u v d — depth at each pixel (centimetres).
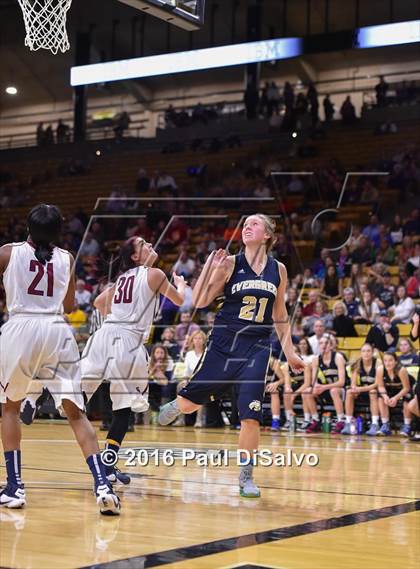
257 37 1891
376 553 282
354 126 1758
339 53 2130
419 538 311
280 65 2155
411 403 801
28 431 816
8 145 2450
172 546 284
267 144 1789
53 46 678
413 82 2042
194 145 1864
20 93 2438
